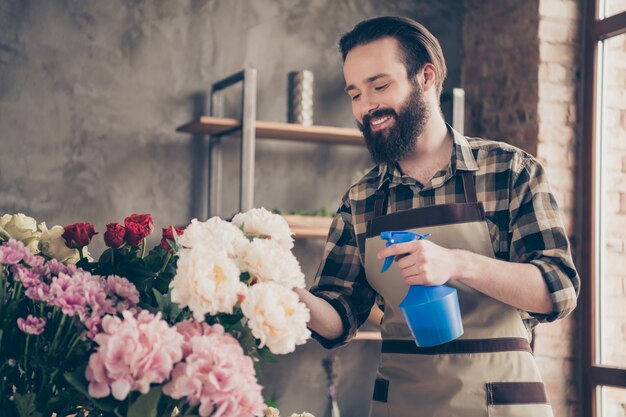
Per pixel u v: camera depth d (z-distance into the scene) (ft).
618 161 11.50
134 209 11.62
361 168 12.91
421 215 5.88
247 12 12.38
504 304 5.60
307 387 12.14
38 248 4.53
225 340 3.48
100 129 11.51
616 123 11.59
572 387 11.68
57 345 3.79
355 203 6.28
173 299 3.50
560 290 5.31
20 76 11.14
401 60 5.76
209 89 12.10
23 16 11.19
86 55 11.48
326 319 5.63
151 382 3.30
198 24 12.10
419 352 5.67
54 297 3.64
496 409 5.41
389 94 5.74
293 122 11.77
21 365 3.89
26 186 11.10
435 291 4.75
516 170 5.76
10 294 3.99
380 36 5.81
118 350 3.22
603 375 11.34
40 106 11.22
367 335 11.46
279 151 12.42
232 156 12.19
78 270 4.01
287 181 12.44
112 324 3.33
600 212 11.75
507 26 12.60
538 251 5.52
